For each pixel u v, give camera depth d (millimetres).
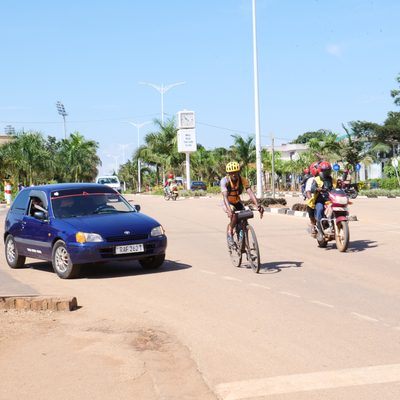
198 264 9602
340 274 8148
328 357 4367
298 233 13703
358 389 3713
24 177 53375
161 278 8305
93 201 9695
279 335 5012
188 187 47438
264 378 3963
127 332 5301
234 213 8727
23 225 9805
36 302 6344
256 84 25781
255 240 8336
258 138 25797
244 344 4777
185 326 5445
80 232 8453
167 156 57562
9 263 10359
